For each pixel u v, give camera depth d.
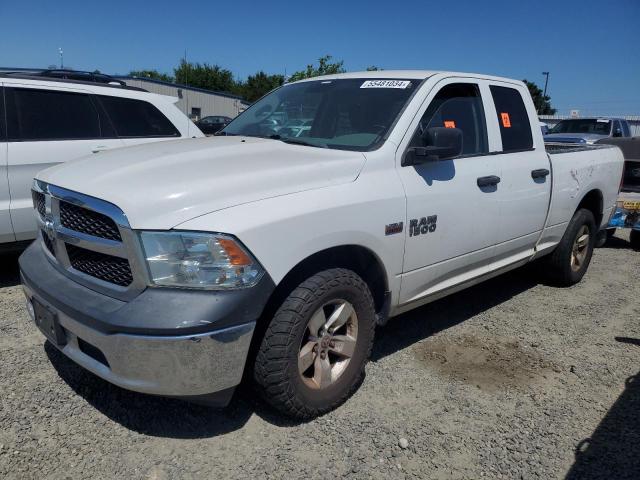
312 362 2.99
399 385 3.50
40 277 2.96
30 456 2.66
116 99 5.74
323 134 3.75
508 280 5.86
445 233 3.66
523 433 3.06
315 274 2.94
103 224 2.64
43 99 5.25
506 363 3.88
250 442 2.86
